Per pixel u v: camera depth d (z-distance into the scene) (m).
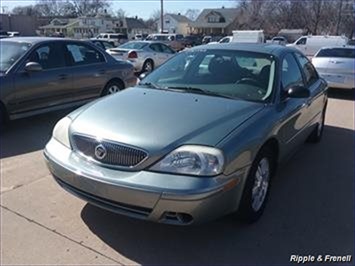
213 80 4.22
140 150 3.02
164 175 2.96
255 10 69.62
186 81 4.30
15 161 5.04
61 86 6.93
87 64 7.52
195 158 2.97
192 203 2.90
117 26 89.44
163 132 3.14
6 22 58.47
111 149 3.11
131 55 16.38
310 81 5.45
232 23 82.44
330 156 5.58
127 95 4.00
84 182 3.16
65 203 3.88
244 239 3.40
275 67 4.24
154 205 2.95
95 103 3.85
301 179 4.72
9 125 6.78
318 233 3.53
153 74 4.64
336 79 11.08
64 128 3.55
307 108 4.84
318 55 11.76
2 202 3.88
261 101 3.88
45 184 4.31
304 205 4.04
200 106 3.62
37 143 5.82
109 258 3.10
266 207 3.95
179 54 4.83
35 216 3.63
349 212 3.93
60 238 3.32
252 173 3.37
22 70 6.34
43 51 6.75
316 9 63.62
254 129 3.38
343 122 7.80
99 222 3.56
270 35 64.38
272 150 3.83
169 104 3.67
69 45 7.25
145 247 3.25
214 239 3.38
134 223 3.56
